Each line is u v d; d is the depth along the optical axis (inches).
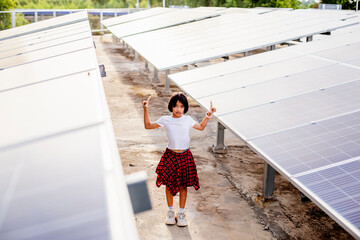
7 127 103.2
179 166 171.9
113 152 77.4
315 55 289.7
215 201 204.7
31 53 294.7
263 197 199.9
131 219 55.4
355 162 127.3
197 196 210.1
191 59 358.9
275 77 249.4
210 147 286.7
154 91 477.1
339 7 1027.3
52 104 123.4
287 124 169.9
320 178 121.6
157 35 571.2
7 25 1332.4
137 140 303.6
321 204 107.7
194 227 180.1
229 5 2124.8
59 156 77.8
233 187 221.1
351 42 317.4
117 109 396.2
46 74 185.9
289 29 466.3
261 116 186.5
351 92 195.3
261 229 178.2
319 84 217.0
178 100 165.8
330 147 141.1
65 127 97.4
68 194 62.0
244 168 248.2
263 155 143.9
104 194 61.5
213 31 538.0
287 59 295.1
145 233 175.3
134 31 657.0
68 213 57.2
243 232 175.8
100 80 155.9
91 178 67.2
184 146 171.2
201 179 231.3
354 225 97.3
